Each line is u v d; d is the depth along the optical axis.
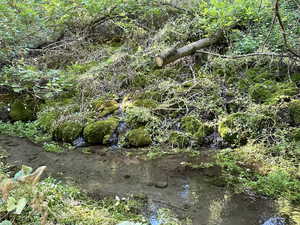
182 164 3.54
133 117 4.39
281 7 4.71
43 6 6.34
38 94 5.26
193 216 2.54
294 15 4.63
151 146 4.06
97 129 4.26
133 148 4.07
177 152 3.86
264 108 3.96
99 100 4.93
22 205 1.69
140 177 3.26
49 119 4.69
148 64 5.48
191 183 3.12
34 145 4.18
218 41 5.35
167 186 3.06
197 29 5.65
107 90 5.22
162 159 3.70
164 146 4.03
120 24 6.19
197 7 5.98
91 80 5.30
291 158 3.39
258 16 4.92
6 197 1.73
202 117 4.33
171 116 4.42
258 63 4.79
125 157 3.80
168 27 5.80
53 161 3.66
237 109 4.30
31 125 4.75
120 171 3.41
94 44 6.74
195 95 4.64
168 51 3.50
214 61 4.96
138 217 2.48
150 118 4.36
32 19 6.21
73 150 4.04
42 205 2.08
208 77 4.86
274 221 2.47
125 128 4.33
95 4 6.05
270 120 3.86
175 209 2.65
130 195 2.87
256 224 2.44
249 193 2.90
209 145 3.98
